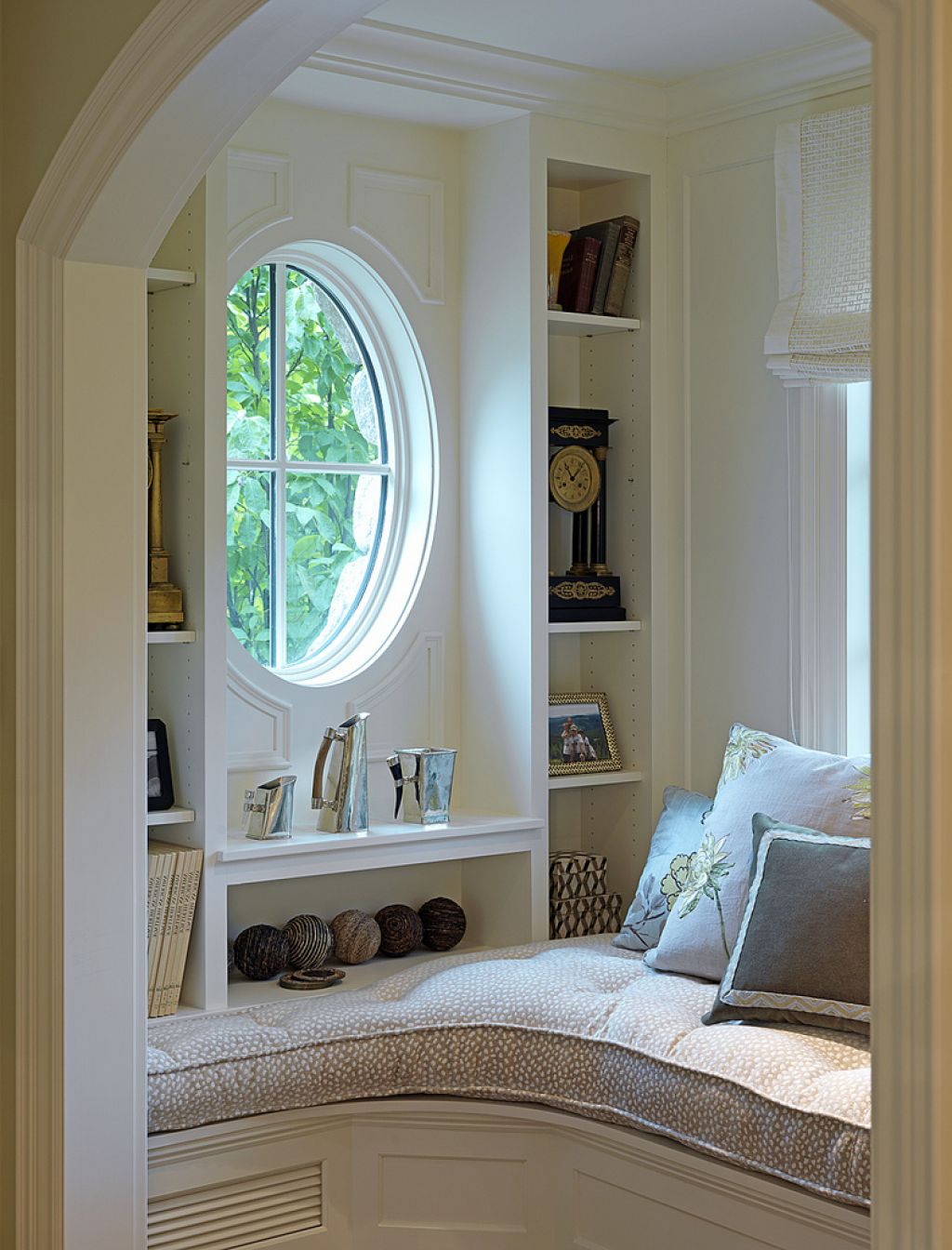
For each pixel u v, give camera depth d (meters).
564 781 4.00
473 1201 3.23
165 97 2.41
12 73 2.88
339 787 3.69
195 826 3.44
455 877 4.18
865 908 2.99
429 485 4.09
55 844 2.80
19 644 2.87
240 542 3.92
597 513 4.10
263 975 3.70
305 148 3.83
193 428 3.43
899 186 1.32
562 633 4.27
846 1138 2.61
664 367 4.09
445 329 4.09
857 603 3.74
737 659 3.93
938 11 1.29
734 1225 2.82
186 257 3.43
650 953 3.46
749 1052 2.86
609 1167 3.07
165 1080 3.02
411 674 4.06
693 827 3.73
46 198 2.74
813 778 3.40
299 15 2.20
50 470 2.80
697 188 4.00
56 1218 2.81
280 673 3.96
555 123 3.89
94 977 2.83
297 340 4.00
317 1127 3.22
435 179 4.05
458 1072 3.21
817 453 3.73
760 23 3.47
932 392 1.30
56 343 2.78
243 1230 3.14
